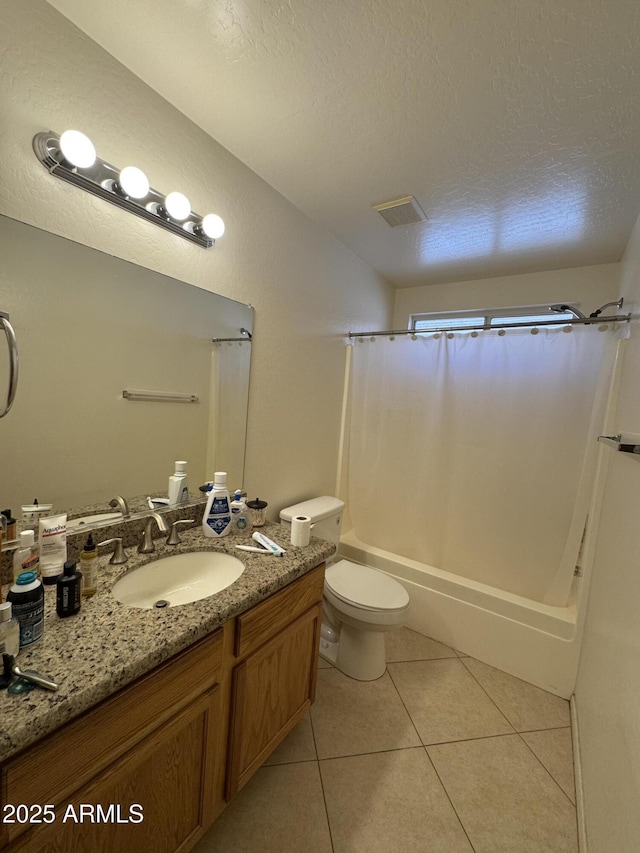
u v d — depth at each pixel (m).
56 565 0.93
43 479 1.02
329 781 1.25
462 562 2.12
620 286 2.07
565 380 1.82
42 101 0.92
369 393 2.44
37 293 0.96
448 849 1.07
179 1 0.89
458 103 1.14
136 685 0.73
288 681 1.21
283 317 1.86
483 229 1.93
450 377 2.16
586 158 1.35
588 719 1.26
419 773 1.30
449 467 2.16
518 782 1.29
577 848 1.09
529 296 2.48
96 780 0.68
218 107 1.23
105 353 1.14
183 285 1.35
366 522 2.48
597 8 0.83
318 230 2.02
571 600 1.90
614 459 1.41
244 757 1.06
